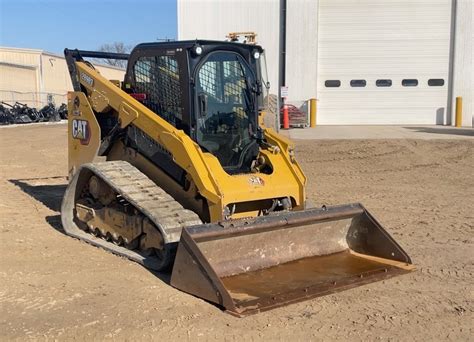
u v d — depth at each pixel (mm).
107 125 7523
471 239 7590
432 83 24953
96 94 7375
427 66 24875
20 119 32469
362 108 25328
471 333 4637
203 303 5086
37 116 33656
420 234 7883
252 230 5551
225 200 5820
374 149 16641
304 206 6633
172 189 6562
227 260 5703
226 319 4773
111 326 4582
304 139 18656
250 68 6902
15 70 40531
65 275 5781
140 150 6945
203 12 25266
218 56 6617
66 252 6590
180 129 6555
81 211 7336
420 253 6879
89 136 7516
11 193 10375
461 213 9312
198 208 6258
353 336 4539
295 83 25125
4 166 14305
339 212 6305
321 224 6301
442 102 24969
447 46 24719
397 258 6367
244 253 5820
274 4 25031
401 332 4629
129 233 6461
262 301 5035
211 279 5051
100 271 5906
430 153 16031
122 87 7441
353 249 6688
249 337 4465
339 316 4926
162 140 6348
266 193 6191
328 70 25266
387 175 13461
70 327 4551
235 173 6574
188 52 6391
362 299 5328
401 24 24781
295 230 6105
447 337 4559
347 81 25234
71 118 7914
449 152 16141
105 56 8383
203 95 6410
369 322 4812
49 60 44375
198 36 25391
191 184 6281
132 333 4465
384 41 24906
